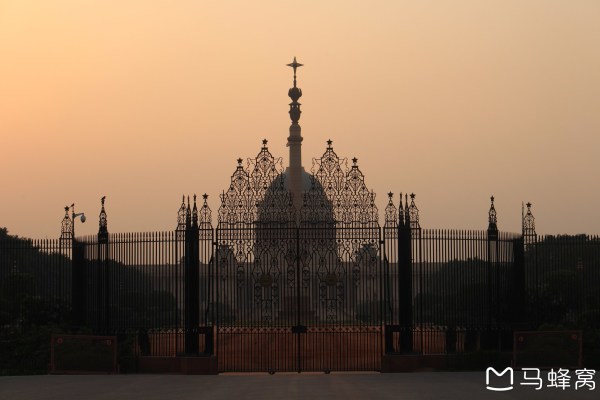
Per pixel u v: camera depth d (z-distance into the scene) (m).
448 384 30.36
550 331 35.91
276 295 37.66
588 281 40.41
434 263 37.69
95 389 29.41
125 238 37.47
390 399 25.67
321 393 27.45
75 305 38.28
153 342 37.59
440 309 37.59
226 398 26.33
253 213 37.47
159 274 37.31
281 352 40.09
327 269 37.62
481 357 36.44
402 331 36.22
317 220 37.72
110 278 37.62
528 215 38.28
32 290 40.94
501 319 37.44
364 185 37.25
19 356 37.25
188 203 36.59
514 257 37.78
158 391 28.64
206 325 36.66
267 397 26.39
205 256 37.22
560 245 40.09
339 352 39.16
